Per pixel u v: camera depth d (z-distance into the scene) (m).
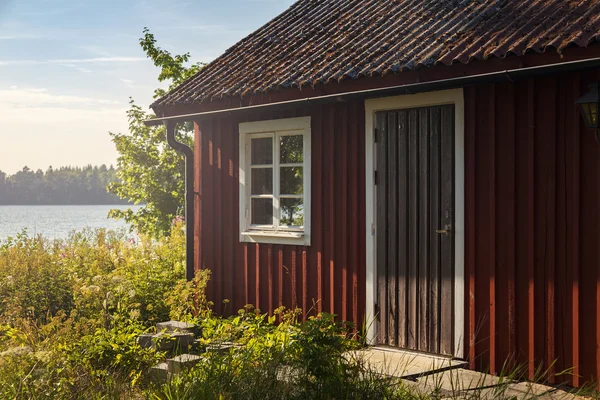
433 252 7.45
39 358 6.37
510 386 6.32
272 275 9.06
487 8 7.88
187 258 9.92
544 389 6.27
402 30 8.40
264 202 9.27
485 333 6.97
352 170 8.18
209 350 6.67
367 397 5.42
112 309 9.14
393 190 7.81
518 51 6.30
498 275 6.88
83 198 83.00
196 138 10.05
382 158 7.90
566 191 6.40
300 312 8.38
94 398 5.95
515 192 6.75
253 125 9.23
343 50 8.59
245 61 9.96
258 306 9.22
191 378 5.79
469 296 7.11
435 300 7.43
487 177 6.97
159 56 18.39
